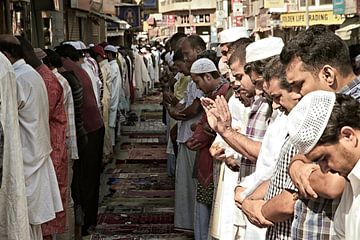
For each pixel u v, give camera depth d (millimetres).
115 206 9070
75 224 7340
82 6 18109
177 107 7621
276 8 32031
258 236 4141
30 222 5430
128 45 30719
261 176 3848
